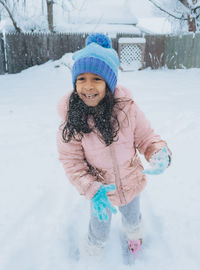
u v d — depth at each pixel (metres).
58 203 2.13
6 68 10.95
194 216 1.92
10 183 2.40
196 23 11.91
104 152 1.32
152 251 1.66
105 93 1.21
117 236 1.81
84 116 1.24
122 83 7.70
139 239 1.65
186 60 11.39
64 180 2.44
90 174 1.38
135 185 1.47
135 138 1.43
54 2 12.46
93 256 1.62
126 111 1.26
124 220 1.59
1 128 3.79
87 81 1.16
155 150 1.33
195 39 10.73
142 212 2.00
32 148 3.10
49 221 1.94
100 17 15.02
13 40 10.61
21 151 3.02
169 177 2.42
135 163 1.46
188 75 9.43
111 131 1.23
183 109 4.42
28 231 1.83
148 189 2.26
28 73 9.91
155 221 1.90
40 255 1.66
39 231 1.84
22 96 6.01
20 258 1.63
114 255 1.66
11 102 5.38
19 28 11.80
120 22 15.27
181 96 5.62
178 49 11.80
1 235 1.79
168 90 6.41
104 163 1.36
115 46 11.96
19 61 10.91
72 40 11.38
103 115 1.21
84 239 1.64
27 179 2.46
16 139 3.38
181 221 1.88
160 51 12.70
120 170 1.38
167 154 1.31
